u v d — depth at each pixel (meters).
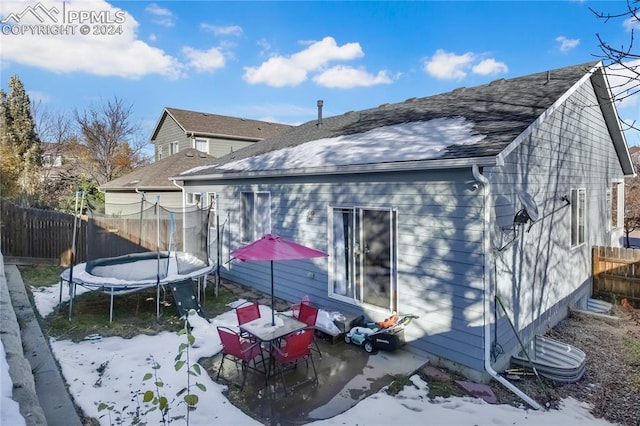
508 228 5.64
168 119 27.20
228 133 25.98
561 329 7.46
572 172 8.21
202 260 8.66
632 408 4.78
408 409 4.36
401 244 6.04
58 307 7.45
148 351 5.55
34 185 18.38
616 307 9.02
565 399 4.94
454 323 5.40
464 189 5.24
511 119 6.12
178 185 12.22
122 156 30.16
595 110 9.38
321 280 7.49
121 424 3.79
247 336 5.32
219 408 4.21
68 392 4.30
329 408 4.32
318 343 6.22
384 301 6.46
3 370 3.58
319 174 7.41
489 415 4.29
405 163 5.58
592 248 9.72
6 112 22.11
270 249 4.99
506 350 5.62
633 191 16.73
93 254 7.98
